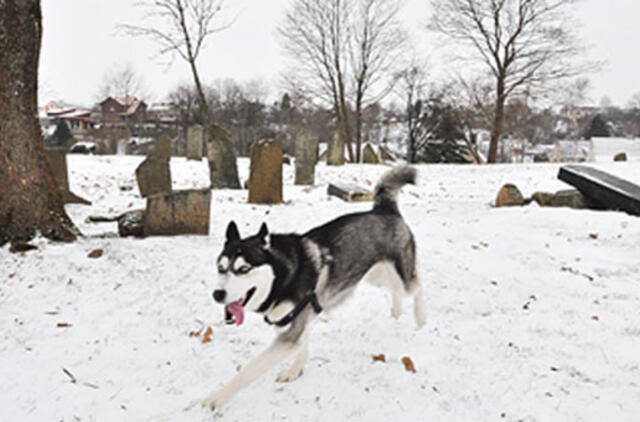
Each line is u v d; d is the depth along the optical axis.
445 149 38.78
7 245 5.78
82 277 5.18
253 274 3.00
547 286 5.71
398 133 63.66
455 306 5.11
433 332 4.44
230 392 3.01
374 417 3.10
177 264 5.86
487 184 16.41
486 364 3.82
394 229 4.35
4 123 5.77
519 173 19.08
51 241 6.08
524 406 3.23
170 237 7.04
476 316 4.86
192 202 7.29
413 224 8.94
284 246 3.28
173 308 4.69
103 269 5.45
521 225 8.55
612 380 3.54
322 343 4.18
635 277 5.93
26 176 5.96
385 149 47.09
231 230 3.32
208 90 61.66
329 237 3.68
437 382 3.54
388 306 5.07
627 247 7.10
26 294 4.69
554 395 3.36
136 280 5.28
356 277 3.90
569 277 5.97
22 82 5.84
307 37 32.53
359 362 3.84
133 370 3.55
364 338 4.29
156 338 4.06
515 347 4.12
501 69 30.42
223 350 3.92
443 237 8.04
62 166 11.13
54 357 3.64
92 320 4.30
